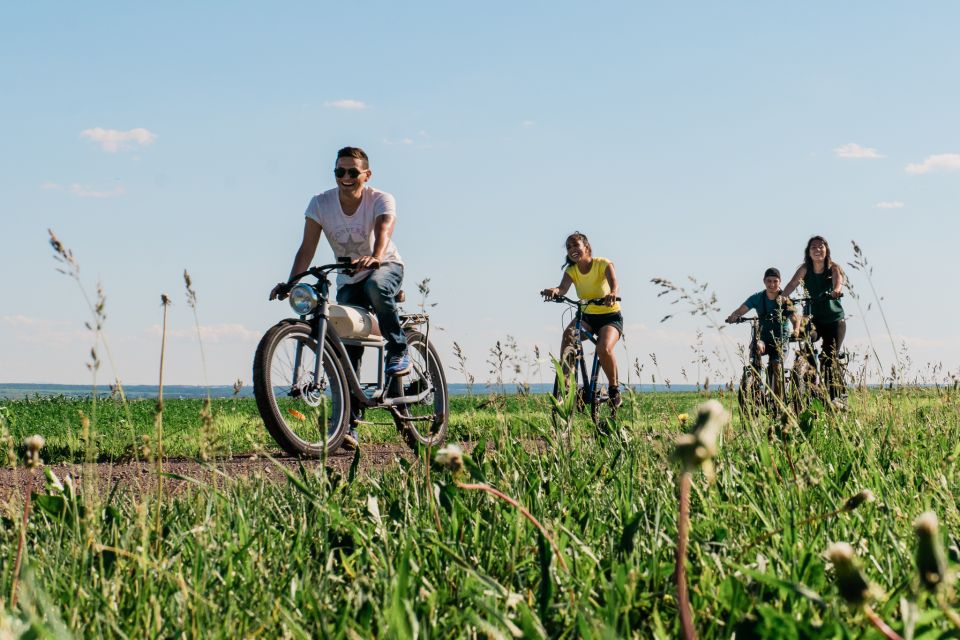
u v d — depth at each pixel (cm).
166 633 190
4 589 205
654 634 183
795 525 253
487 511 289
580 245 856
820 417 473
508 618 178
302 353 630
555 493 316
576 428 409
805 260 935
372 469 416
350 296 696
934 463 389
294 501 329
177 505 316
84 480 295
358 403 680
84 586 214
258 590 210
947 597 147
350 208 679
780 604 187
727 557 231
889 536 250
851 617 184
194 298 288
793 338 552
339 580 222
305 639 171
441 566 238
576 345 809
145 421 884
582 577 219
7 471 492
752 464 370
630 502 299
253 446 321
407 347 707
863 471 347
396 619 163
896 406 519
